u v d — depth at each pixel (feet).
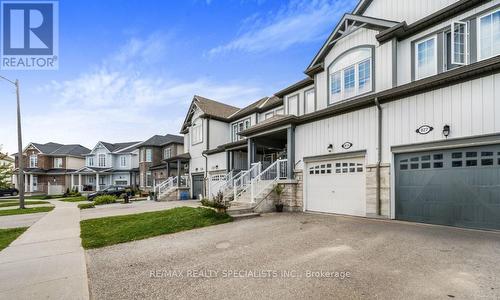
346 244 19.31
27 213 45.68
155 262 17.17
